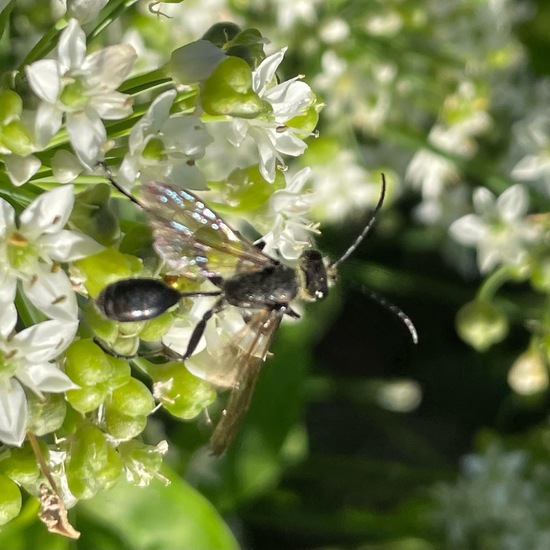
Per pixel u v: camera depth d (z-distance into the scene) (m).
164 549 0.12
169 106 0.08
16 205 0.09
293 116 0.09
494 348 0.19
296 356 0.16
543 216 0.15
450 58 0.15
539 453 0.18
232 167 0.13
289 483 0.18
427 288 0.18
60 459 0.08
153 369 0.09
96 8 0.09
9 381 0.08
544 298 0.17
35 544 0.12
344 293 0.14
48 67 0.08
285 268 0.10
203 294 0.09
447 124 0.15
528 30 0.18
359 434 0.20
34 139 0.08
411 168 0.17
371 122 0.15
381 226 0.18
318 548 0.18
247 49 0.09
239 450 0.15
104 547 0.12
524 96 0.16
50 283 0.08
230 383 0.09
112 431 0.08
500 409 0.20
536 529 0.17
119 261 0.08
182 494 0.12
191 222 0.09
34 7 0.12
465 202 0.17
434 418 0.20
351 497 0.18
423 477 0.18
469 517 0.17
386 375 0.20
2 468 0.08
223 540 0.12
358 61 0.15
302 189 0.10
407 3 0.14
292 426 0.15
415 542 0.17
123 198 0.10
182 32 0.14
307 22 0.15
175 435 0.15
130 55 0.08
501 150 0.17
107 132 0.09
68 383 0.08
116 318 0.08
